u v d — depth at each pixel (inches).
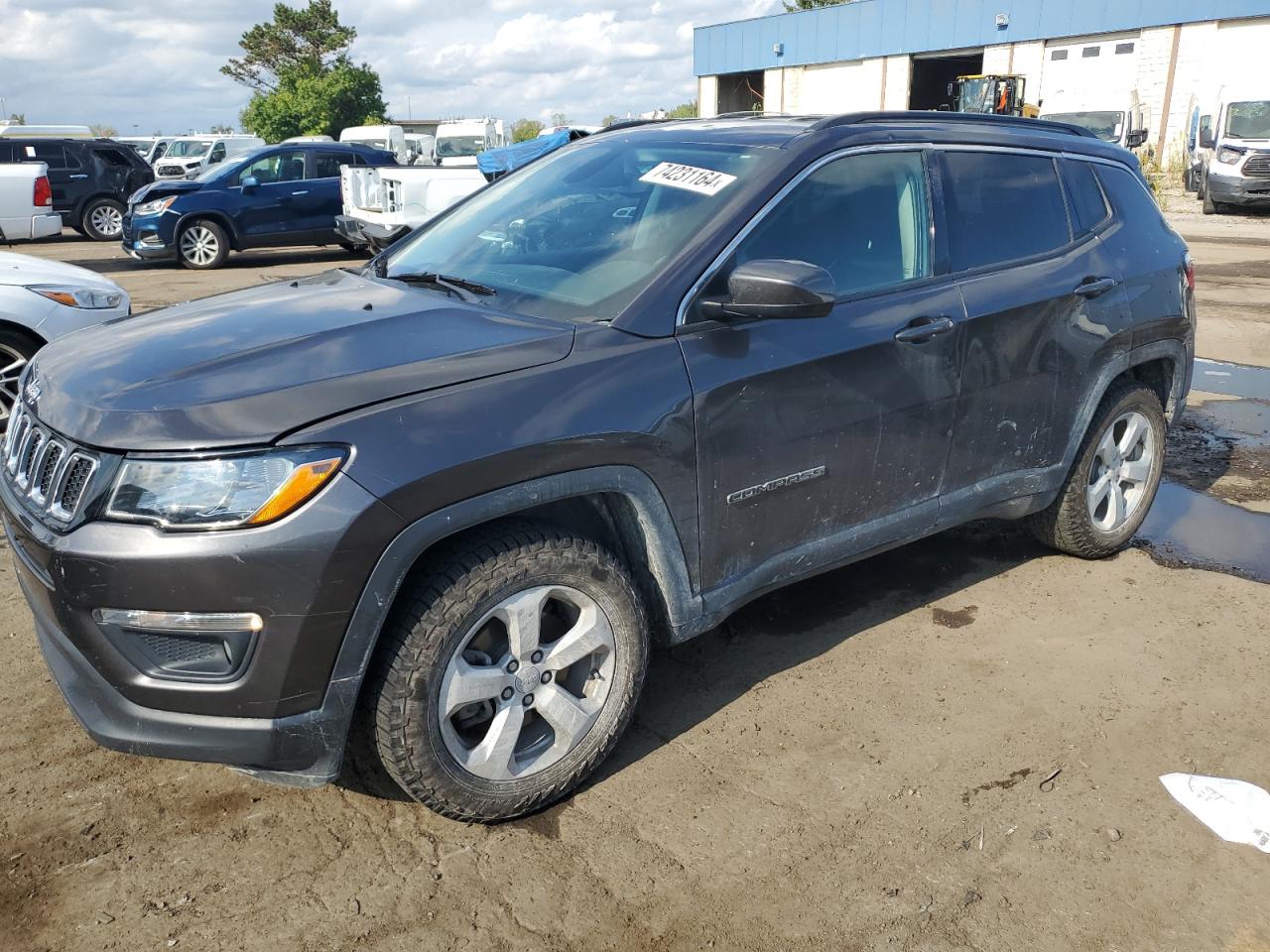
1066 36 1135.0
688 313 110.3
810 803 108.2
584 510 110.1
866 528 129.8
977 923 92.4
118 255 631.2
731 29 1493.6
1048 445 151.1
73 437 90.7
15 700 124.3
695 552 112.0
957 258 136.7
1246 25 1010.7
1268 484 209.5
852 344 120.6
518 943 89.0
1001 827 105.1
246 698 88.0
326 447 87.2
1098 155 163.5
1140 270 160.2
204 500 85.0
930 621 149.5
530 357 100.6
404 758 94.9
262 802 107.0
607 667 107.0
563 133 472.4
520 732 103.2
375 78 2091.5
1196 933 91.8
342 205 591.2
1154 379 174.6
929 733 121.3
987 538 180.5
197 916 91.1
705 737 119.7
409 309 112.0
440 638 93.4
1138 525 173.6
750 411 112.1
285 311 113.7
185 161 1055.0
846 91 1370.6
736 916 92.6
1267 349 327.9
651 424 103.6
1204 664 137.9
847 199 126.6
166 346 103.7
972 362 134.8
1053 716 125.3
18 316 226.4
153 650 88.3
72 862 97.4
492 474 93.0
